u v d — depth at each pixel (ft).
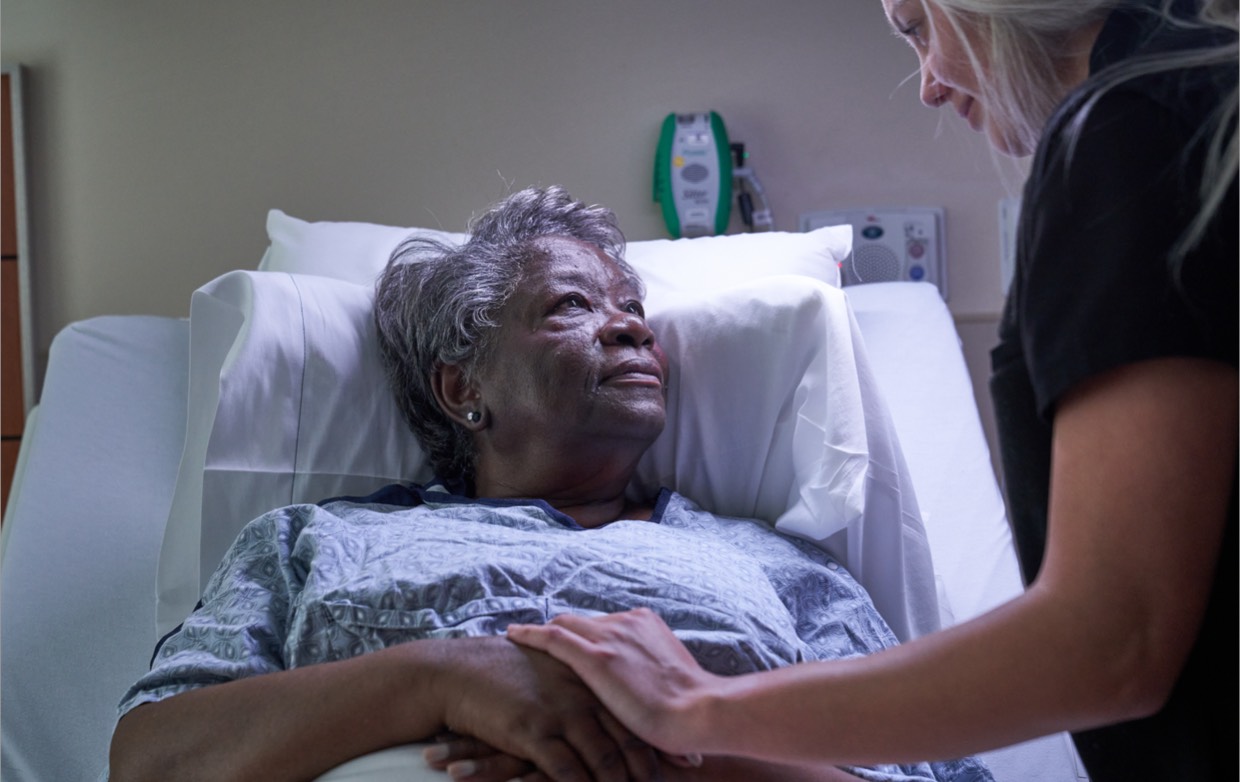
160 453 6.62
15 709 5.41
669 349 5.77
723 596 4.34
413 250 6.04
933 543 6.33
